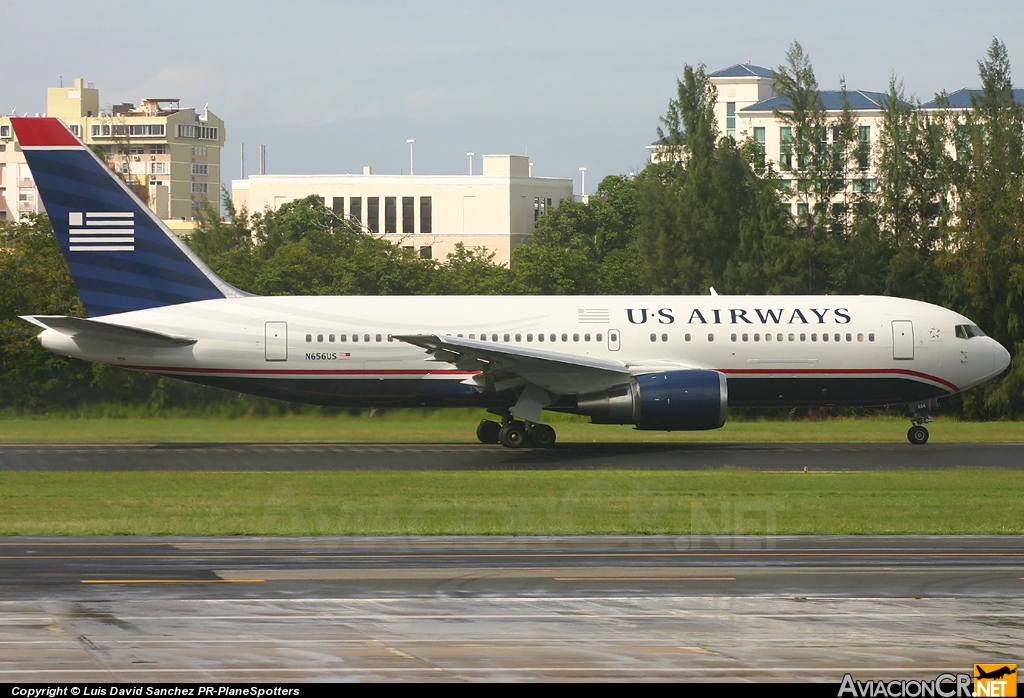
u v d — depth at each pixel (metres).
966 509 104.25
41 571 73.81
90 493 113.81
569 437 183.88
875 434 192.62
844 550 83.62
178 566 75.75
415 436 179.88
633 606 64.69
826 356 164.12
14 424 191.12
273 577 72.12
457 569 75.12
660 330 162.88
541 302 164.88
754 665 53.84
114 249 161.50
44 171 160.25
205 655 54.50
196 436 177.25
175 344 158.75
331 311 161.75
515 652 55.44
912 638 58.34
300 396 162.88
